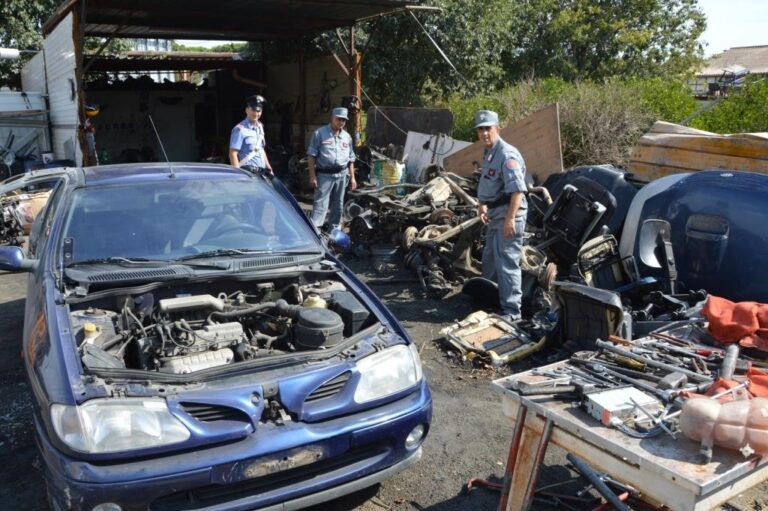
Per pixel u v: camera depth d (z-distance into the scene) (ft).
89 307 10.48
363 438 9.18
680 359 9.86
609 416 7.72
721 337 10.77
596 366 9.50
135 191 12.98
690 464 6.89
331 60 45.11
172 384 8.73
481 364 15.67
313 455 8.77
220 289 11.64
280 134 52.54
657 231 15.94
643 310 14.97
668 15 76.48
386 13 38.73
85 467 7.79
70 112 38.75
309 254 12.67
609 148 34.81
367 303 11.50
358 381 9.48
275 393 8.93
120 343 9.95
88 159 34.99
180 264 11.44
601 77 73.20
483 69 55.62
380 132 41.98
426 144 36.45
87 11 37.58
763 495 10.66
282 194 14.53
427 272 21.38
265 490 8.66
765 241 14.96
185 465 8.06
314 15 40.11
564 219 19.86
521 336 16.43
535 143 29.55
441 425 12.98
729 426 6.95
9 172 43.70
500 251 17.80
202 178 13.80
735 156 20.35
